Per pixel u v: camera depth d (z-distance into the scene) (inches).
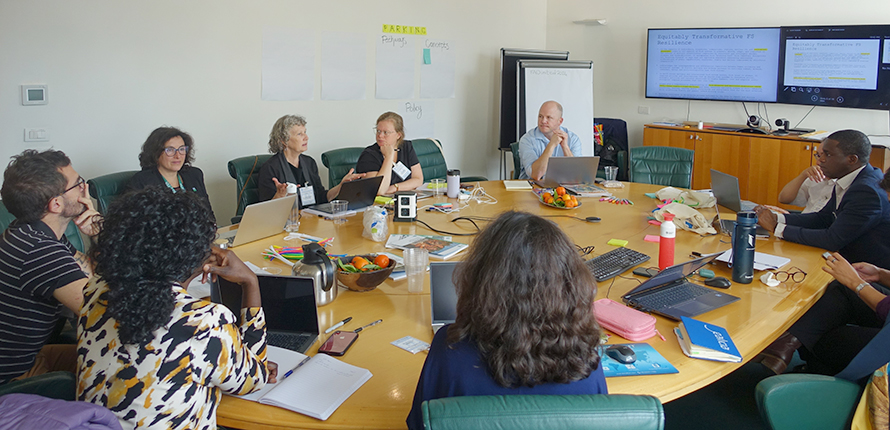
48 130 136.3
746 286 80.4
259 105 171.2
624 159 226.8
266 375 51.9
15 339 64.3
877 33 179.0
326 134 187.9
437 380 42.6
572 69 223.3
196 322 44.7
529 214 43.1
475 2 224.2
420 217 117.0
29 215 67.4
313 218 116.1
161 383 43.4
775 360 94.5
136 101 148.5
